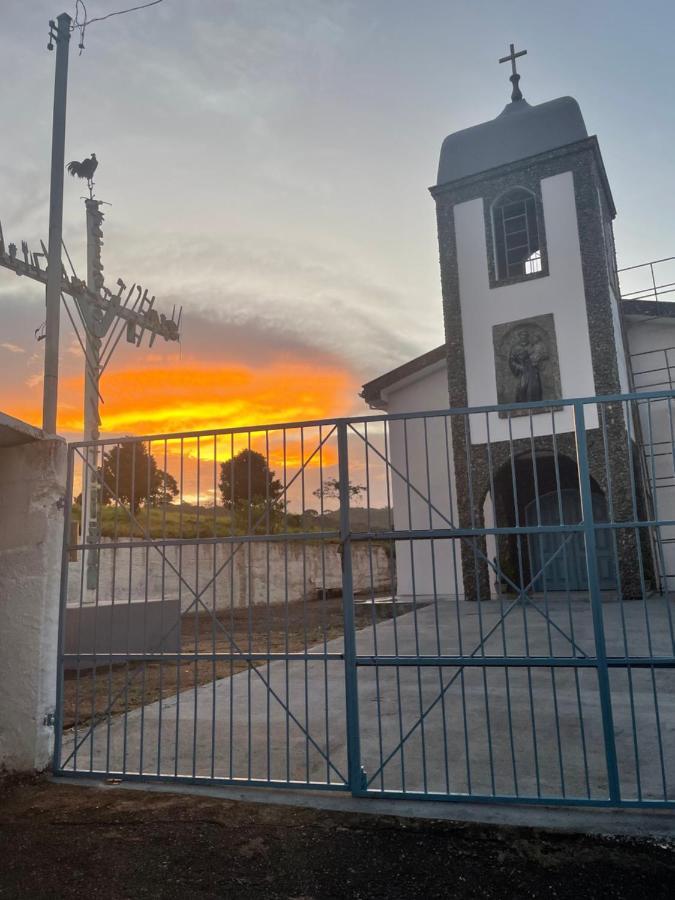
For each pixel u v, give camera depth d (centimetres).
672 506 1648
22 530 516
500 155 1797
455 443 1727
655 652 852
